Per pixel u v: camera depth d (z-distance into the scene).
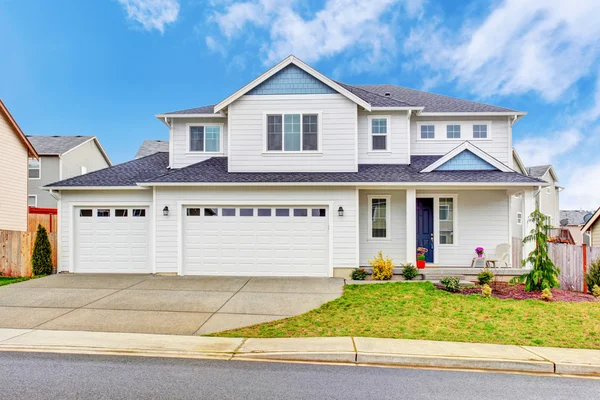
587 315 7.79
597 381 5.00
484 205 13.61
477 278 11.54
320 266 12.26
